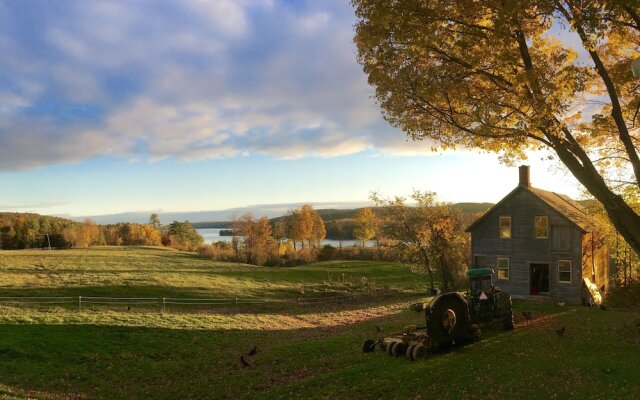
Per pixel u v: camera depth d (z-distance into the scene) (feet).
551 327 79.15
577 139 64.54
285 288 175.11
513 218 133.28
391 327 100.58
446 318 60.49
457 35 55.11
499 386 44.88
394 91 57.62
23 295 134.00
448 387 45.88
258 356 73.97
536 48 57.31
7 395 50.14
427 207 156.15
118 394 57.36
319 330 106.93
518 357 56.08
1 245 415.23
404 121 61.72
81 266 201.77
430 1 51.13
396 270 224.74
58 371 66.03
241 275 197.67
